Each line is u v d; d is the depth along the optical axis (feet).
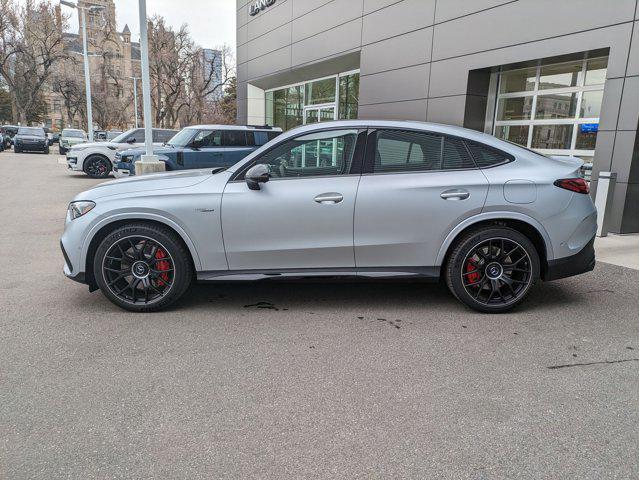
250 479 7.29
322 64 52.44
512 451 7.95
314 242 13.74
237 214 13.60
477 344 12.05
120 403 9.29
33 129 118.73
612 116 25.58
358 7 44.88
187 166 36.73
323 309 14.47
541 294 15.93
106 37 244.63
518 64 31.30
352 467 7.56
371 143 13.91
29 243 23.08
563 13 27.55
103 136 128.57
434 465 7.61
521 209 13.44
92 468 7.50
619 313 14.21
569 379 10.32
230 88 200.23
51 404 9.23
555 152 31.65
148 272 13.93
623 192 25.36
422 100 38.11
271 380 10.21
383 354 11.47
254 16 67.31
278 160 13.99
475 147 13.93
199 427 8.56
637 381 10.26
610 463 7.65
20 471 7.41
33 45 184.55
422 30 37.50
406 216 13.57
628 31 24.47
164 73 184.34
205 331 12.74
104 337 12.30
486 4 32.12
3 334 12.43
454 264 13.84
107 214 13.58
